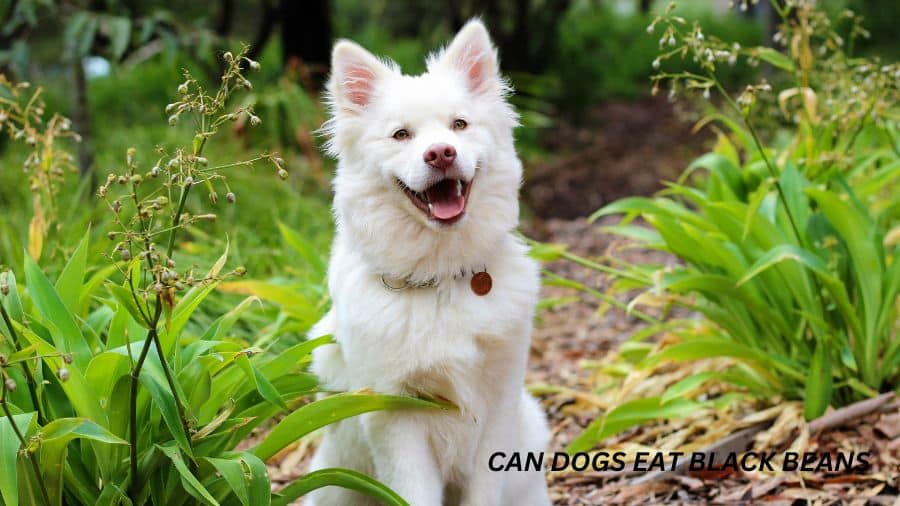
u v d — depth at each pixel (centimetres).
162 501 190
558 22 905
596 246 436
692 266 252
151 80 646
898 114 259
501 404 202
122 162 376
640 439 245
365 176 202
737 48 233
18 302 193
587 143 742
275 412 195
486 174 202
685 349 236
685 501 222
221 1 637
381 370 197
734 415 244
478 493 203
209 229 328
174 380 186
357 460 208
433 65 214
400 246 198
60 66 681
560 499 230
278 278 282
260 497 184
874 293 233
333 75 206
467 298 198
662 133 751
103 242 256
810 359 241
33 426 182
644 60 984
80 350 191
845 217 231
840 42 252
